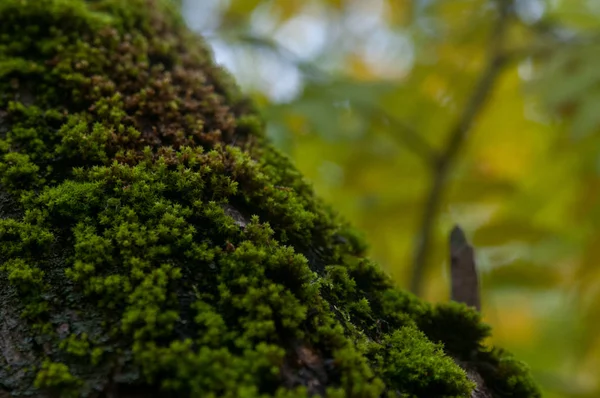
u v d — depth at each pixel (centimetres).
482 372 27
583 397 46
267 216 27
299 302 24
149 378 23
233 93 33
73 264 25
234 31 54
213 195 26
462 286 30
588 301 55
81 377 23
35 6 31
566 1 57
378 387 23
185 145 28
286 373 23
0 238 25
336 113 50
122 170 26
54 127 28
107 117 28
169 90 30
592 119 42
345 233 30
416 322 27
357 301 26
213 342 23
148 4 34
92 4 33
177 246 25
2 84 29
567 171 53
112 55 31
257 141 31
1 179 26
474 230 57
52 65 30
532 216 57
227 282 24
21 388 23
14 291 25
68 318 24
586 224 54
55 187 26
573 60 46
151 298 24
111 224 25
